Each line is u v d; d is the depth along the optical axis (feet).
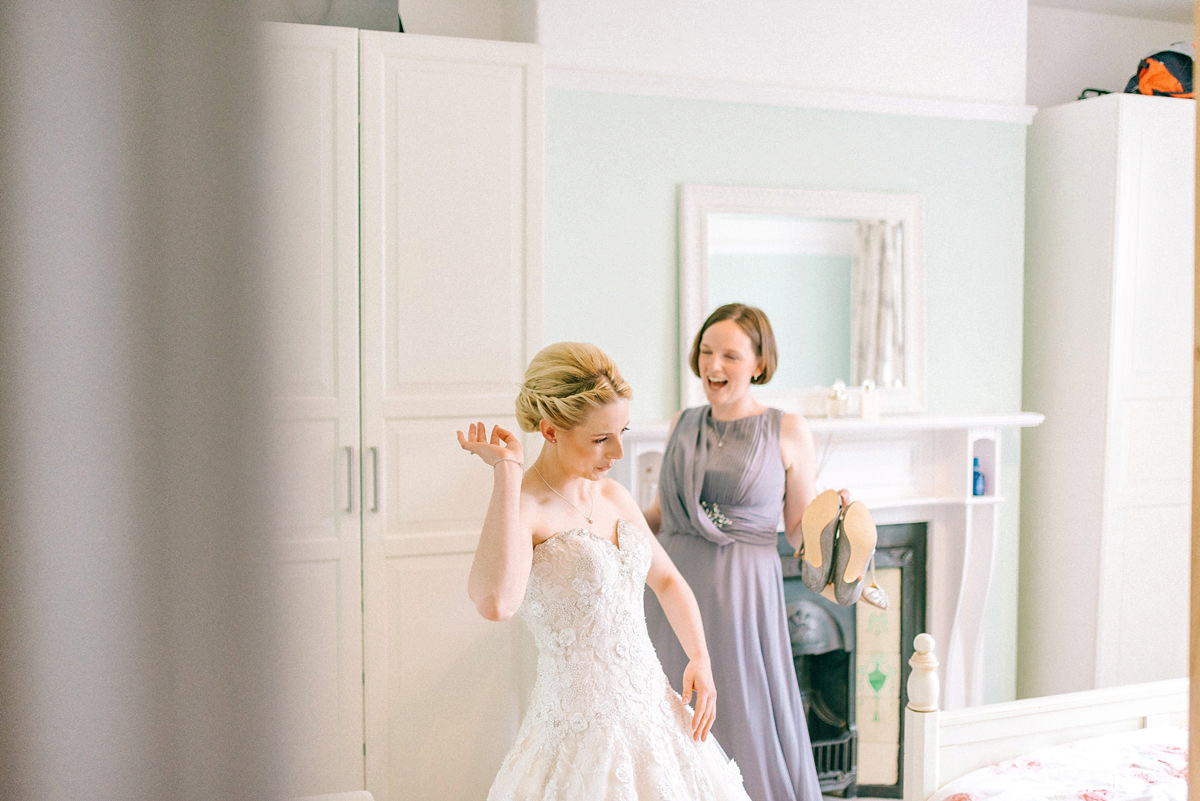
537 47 8.50
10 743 0.51
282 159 0.55
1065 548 11.68
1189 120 11.26
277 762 0.56
